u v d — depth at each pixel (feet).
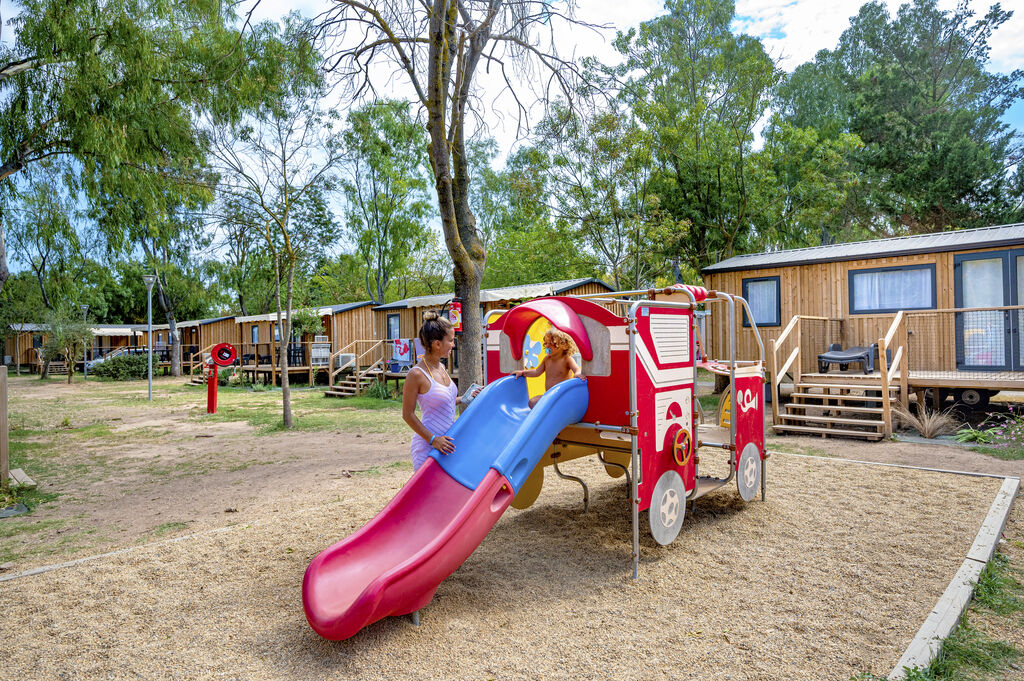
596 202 61.31
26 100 34.78
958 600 11.70
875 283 39.96
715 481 18.06
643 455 14.12
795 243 85.87
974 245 35.63
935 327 37.35
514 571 13.80
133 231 40.91
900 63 104.17
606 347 14.70
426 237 112.47
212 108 36.29
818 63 114.83
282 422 38.75
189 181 36.94
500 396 15.21
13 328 112.27
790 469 23.45
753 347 45.55
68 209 39.04
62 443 33.83
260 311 115.65
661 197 71.92
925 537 15.48
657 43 78.59
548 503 19.34
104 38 35.68
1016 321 34.50
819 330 42.16
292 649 10.40
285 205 37.35
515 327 17.71
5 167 35.29
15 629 11.23
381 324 71.20
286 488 22.06
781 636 10.64
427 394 13.08
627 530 16.61
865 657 9.88
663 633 10.82
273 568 14.03
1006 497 18.76
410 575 10.44
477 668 9.71
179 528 17.51
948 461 24.44
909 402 35.04
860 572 13.37
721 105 78.43
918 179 77.71
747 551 14.89
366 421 40.65
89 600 12.41
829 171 75.51
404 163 102.32
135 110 36.55
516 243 108.47
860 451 26.99
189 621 11.48
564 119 28.27
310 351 74.38
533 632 10.92
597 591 12.70
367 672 9.64
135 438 35.40
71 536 16.98
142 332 124.77
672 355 15.55
